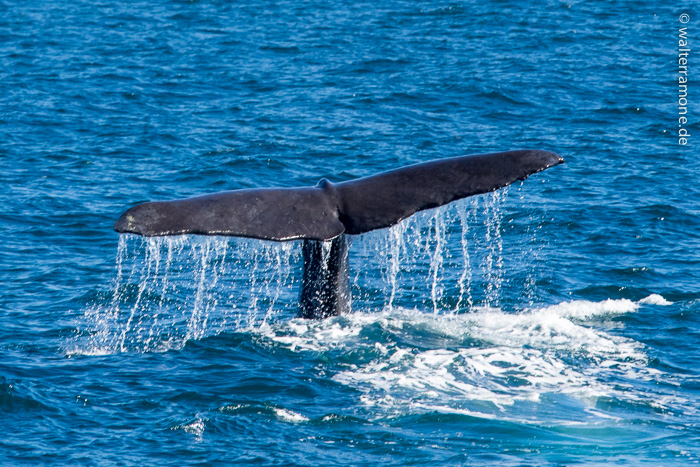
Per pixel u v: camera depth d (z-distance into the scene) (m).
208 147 118.94
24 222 89.25
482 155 50.28
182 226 45.88
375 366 53.44
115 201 97.06
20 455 44.28
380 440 45.78
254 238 46.44
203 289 71.25
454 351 55.62
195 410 49.03
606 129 130.12
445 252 81.50
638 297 71.06
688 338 60.62
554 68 168.25
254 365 54.34
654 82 159.00
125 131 126.12
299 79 160.62
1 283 72.69
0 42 190.62
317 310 58.62
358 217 48.41
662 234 88.00
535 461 43.28
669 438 45.62
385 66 170.38
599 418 47.78
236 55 181.25
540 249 83.00
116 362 55.84
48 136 122.38
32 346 58.88
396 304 67.12
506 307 67.19
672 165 113.00
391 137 124.62
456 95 148.25
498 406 48.97
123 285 72.31
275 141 122.00
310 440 45.91
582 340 58.97
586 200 98.62
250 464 43.66
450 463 43.25
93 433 46.66
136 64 172.00
